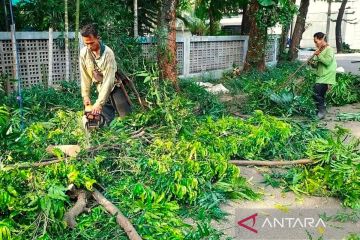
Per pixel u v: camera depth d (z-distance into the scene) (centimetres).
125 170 412
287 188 457
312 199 434
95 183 387
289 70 1448
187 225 346
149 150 442
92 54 461
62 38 830
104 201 355
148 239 315
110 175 407
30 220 327
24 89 737
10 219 311
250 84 870
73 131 498
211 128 558
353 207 407
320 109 790
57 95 723
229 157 506
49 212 321
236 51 1441
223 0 1503
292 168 484
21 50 777
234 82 1130
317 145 477
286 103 743
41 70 816
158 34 864
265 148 542
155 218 346
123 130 499
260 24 1261
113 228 326
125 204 365
